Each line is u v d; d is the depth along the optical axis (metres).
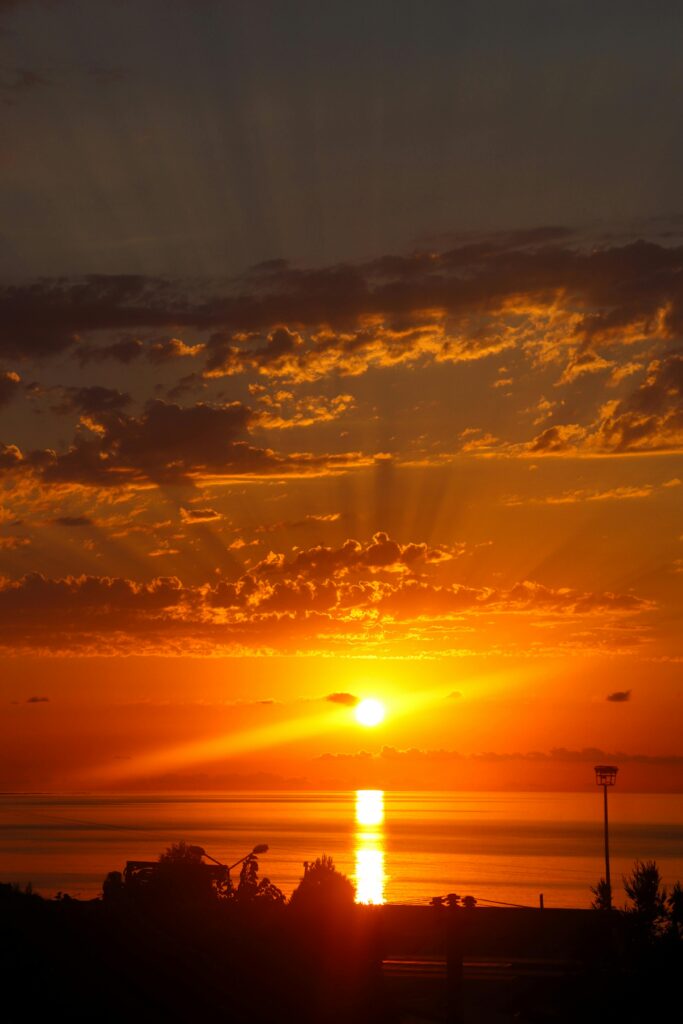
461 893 121.31
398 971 39.72
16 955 29.16
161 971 29.69
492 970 39.00
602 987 26.42
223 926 31.67
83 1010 28.12
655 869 27.77
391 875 149.50
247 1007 29.78
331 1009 30.41
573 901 113.94
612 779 33.66
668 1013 25.17
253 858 37.06
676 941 25.84
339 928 31.98
